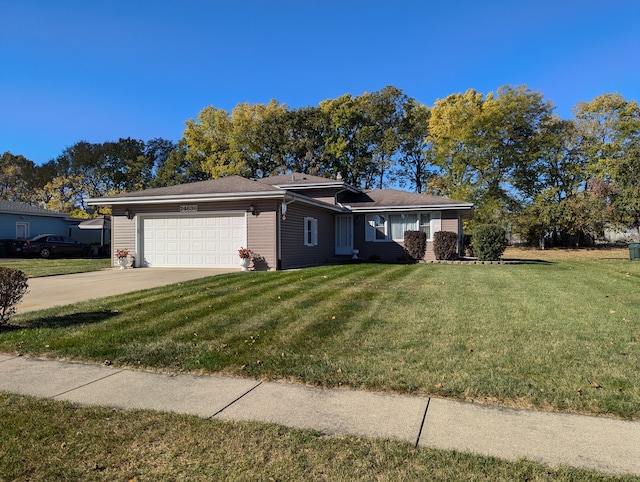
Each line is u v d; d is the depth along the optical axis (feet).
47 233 100.27
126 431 10.71
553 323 21.29
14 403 12.53
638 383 13.34
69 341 18.76
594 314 23.39
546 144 110.11
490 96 106.01
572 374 14.15
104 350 17.53
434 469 8.88
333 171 126.52
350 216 70.54
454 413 11.63
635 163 69.92
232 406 12.26
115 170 163.63
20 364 16.30
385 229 68.95
